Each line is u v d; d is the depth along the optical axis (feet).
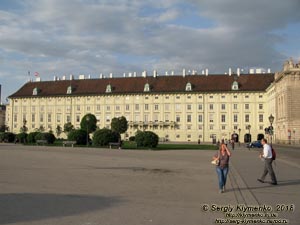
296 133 318.24
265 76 434.71
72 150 173.99
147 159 122.72
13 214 40.50
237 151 202.69
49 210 42.68
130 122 450.30
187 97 438.81
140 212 42.09
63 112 480.64
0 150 168.04
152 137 204.64
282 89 340.80
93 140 216.74
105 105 463.42
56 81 500.74
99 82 477.36
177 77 455.63
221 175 57.67
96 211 42.37
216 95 432.25
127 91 454.81
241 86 429.79
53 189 57.93
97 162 108.06
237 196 53.52
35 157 125.29
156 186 62.39
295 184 66.64
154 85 452.76
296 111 320.09
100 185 62.69
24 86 515.09
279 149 220.43
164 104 444.55
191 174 81.20
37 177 72.38
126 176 75.77
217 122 431.02
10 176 73.51
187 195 53.98
